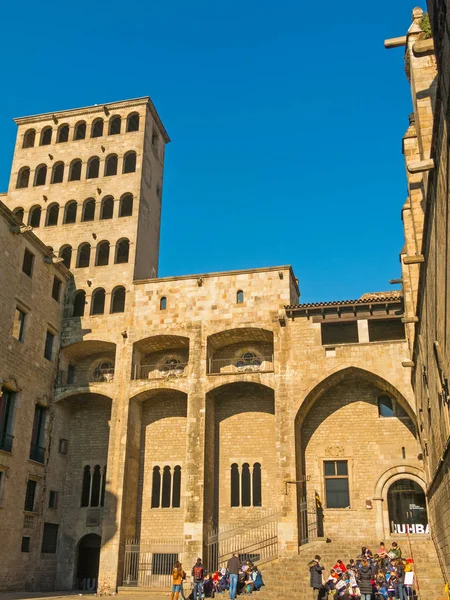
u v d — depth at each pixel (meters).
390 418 38.69
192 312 42.12
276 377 38.81
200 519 36.56
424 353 24.52
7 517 34.91
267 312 40.91
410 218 29.84
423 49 15.30
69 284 45.41
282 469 36.50
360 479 37.75
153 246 49.81
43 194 49.41
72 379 44.69
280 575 31.69
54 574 39.50
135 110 50.66
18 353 37.53
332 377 38.41
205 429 38.81
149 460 41.38
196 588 28.77
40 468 39.19
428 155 19.06
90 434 43.06
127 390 40.91
